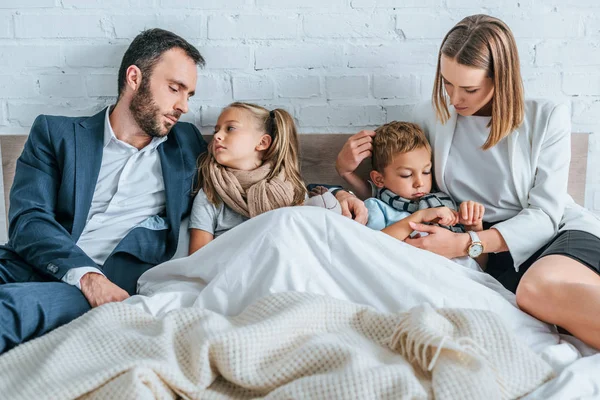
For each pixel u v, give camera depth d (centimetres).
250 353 112
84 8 184
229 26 186
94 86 187
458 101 162
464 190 171
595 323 124
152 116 166
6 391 109
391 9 187
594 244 149
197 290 145
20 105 187
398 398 101
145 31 173
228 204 167
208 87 189
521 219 157
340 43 188
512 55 157
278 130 172
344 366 106
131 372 105
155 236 165
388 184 171
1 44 185
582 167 188
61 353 114
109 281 147
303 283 136
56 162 164
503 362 114
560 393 107
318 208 143
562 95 191
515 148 164
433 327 117
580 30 188
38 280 154
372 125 192
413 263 140
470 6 187
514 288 161
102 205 168
